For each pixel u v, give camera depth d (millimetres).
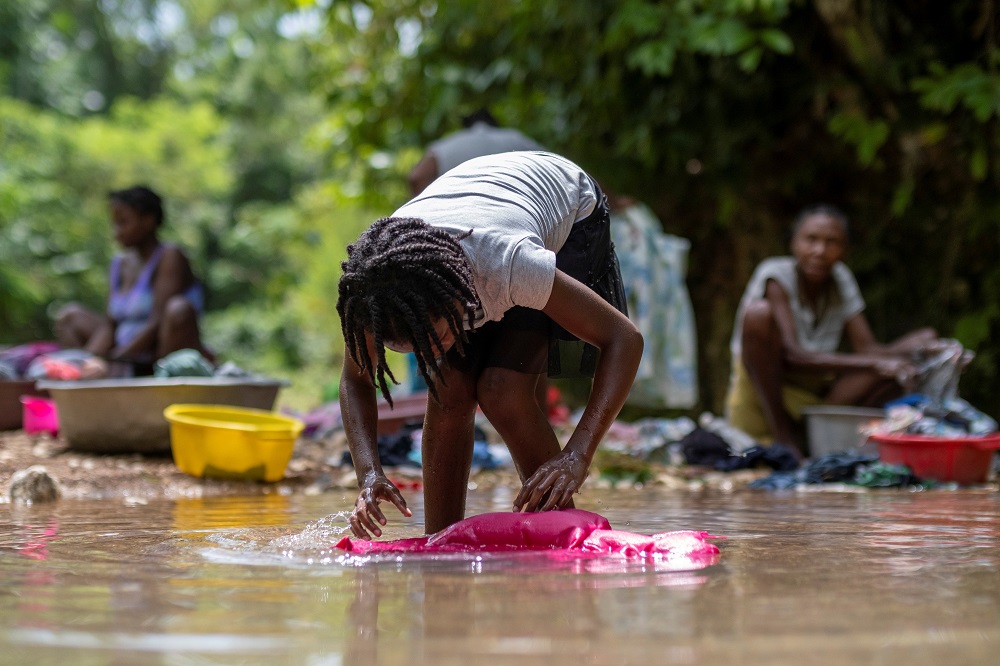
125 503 5465
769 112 10883
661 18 9711
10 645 1965
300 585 2635
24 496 5539
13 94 28062
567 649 1919
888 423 7332
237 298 30234
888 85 10008
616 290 4027
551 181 3729
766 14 9375
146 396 7090
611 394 3438
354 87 12578
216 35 36125
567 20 10555
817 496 6012
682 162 11555
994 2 9578
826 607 2305
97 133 27062
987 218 10250
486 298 3238
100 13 33500
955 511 4918
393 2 12117
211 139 32562
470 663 1822
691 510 5012
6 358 9773
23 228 23719
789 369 8352
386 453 7273
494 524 3363
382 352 3023
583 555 3154
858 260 11227
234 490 6363
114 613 2268
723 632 2055
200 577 2766
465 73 11555
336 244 20484
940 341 8133
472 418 3826
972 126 9781
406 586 2604
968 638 1999
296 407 20453
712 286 12414
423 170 7055
